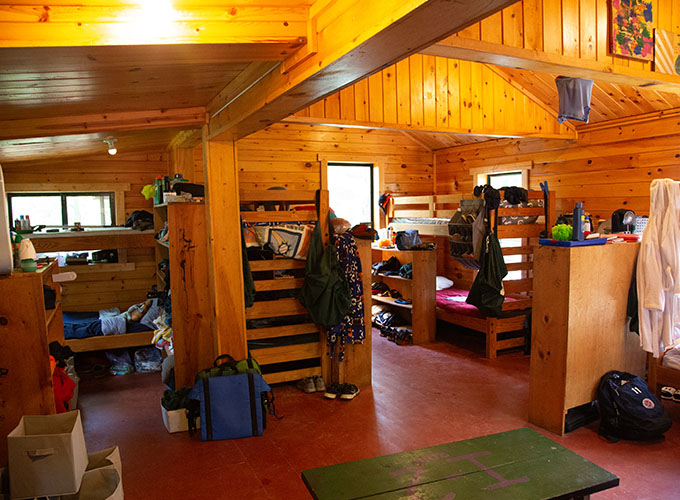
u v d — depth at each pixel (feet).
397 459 6.51
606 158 16.01
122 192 17.72
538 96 16.42
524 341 16.28
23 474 6.68
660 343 10.80
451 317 17.29
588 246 10.40
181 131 14.38
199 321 12.24
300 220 13.32
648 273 10.44
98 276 17.61
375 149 21.59
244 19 5.97
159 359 15.58
